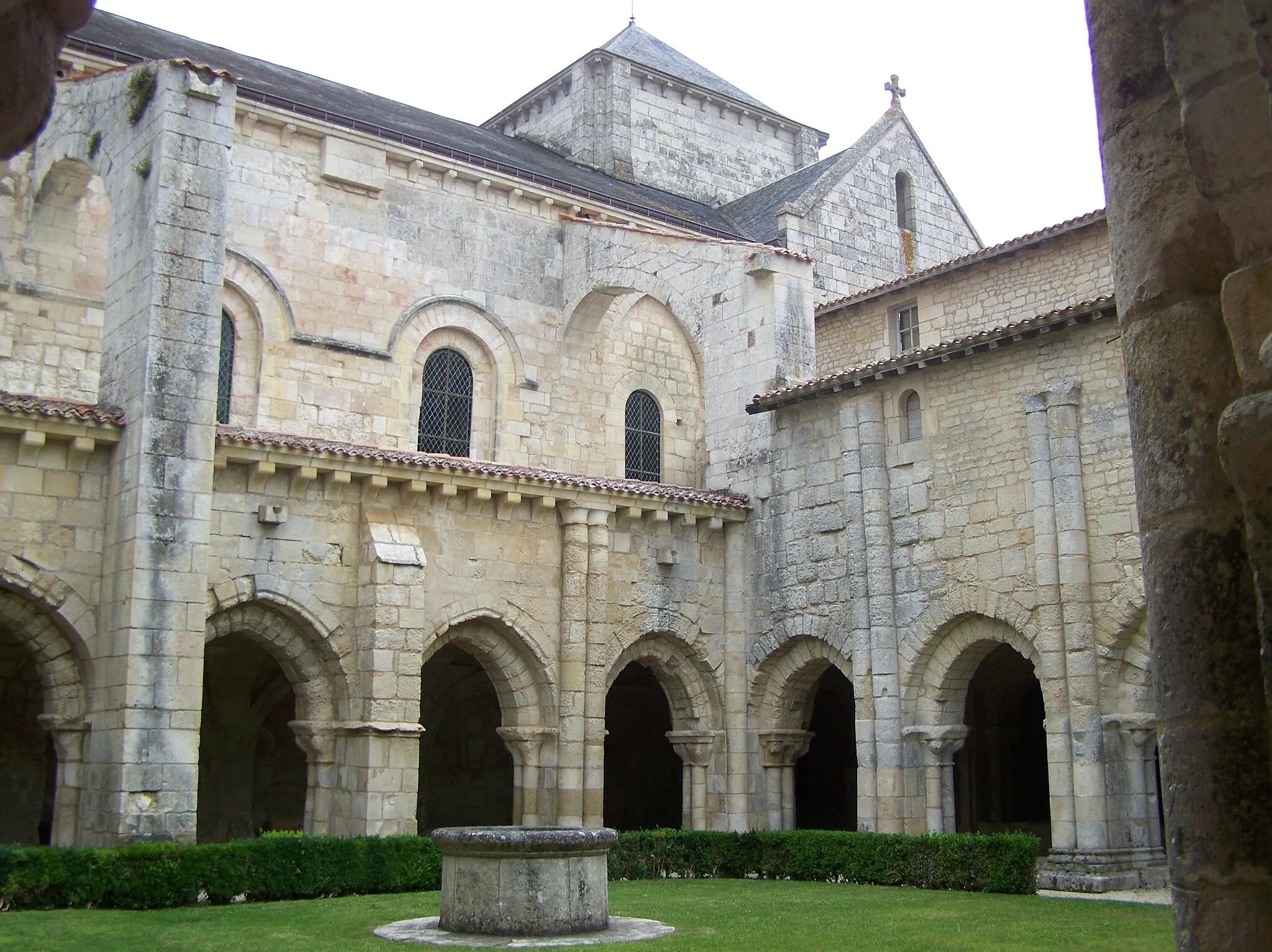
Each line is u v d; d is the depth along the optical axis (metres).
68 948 13.12
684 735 26.44
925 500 24.14
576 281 30.95
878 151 38.59
